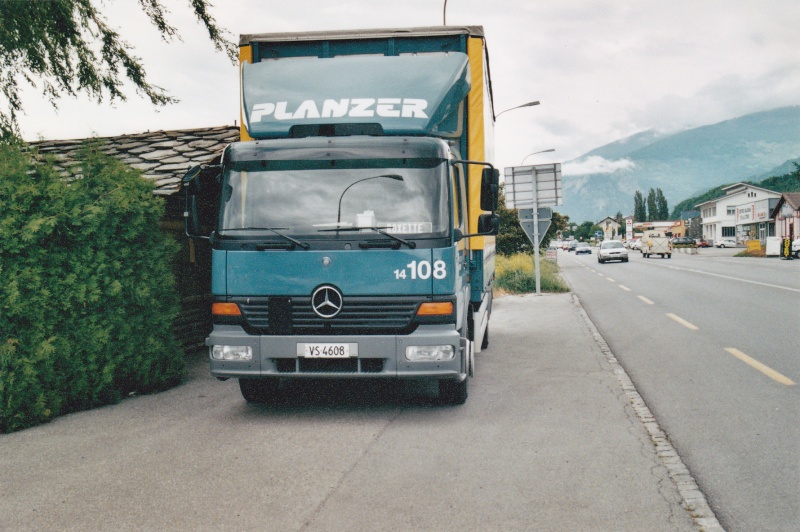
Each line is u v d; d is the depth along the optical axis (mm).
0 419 6125
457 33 7629
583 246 94562
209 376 8914
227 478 4758
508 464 4980
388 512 4086
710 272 31422
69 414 6832
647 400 6996
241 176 6168
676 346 10531
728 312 14875
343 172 6062
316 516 4039
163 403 7281
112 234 7172
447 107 6641
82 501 4359
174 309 8164
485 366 9203
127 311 7504
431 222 5941
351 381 8367
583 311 16219
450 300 5938
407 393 7574
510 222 36625
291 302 6004
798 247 45438
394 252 5926
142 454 5398
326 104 6457
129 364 7449
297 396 7520
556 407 6758
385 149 6051
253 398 7184
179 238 10969
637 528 3797
